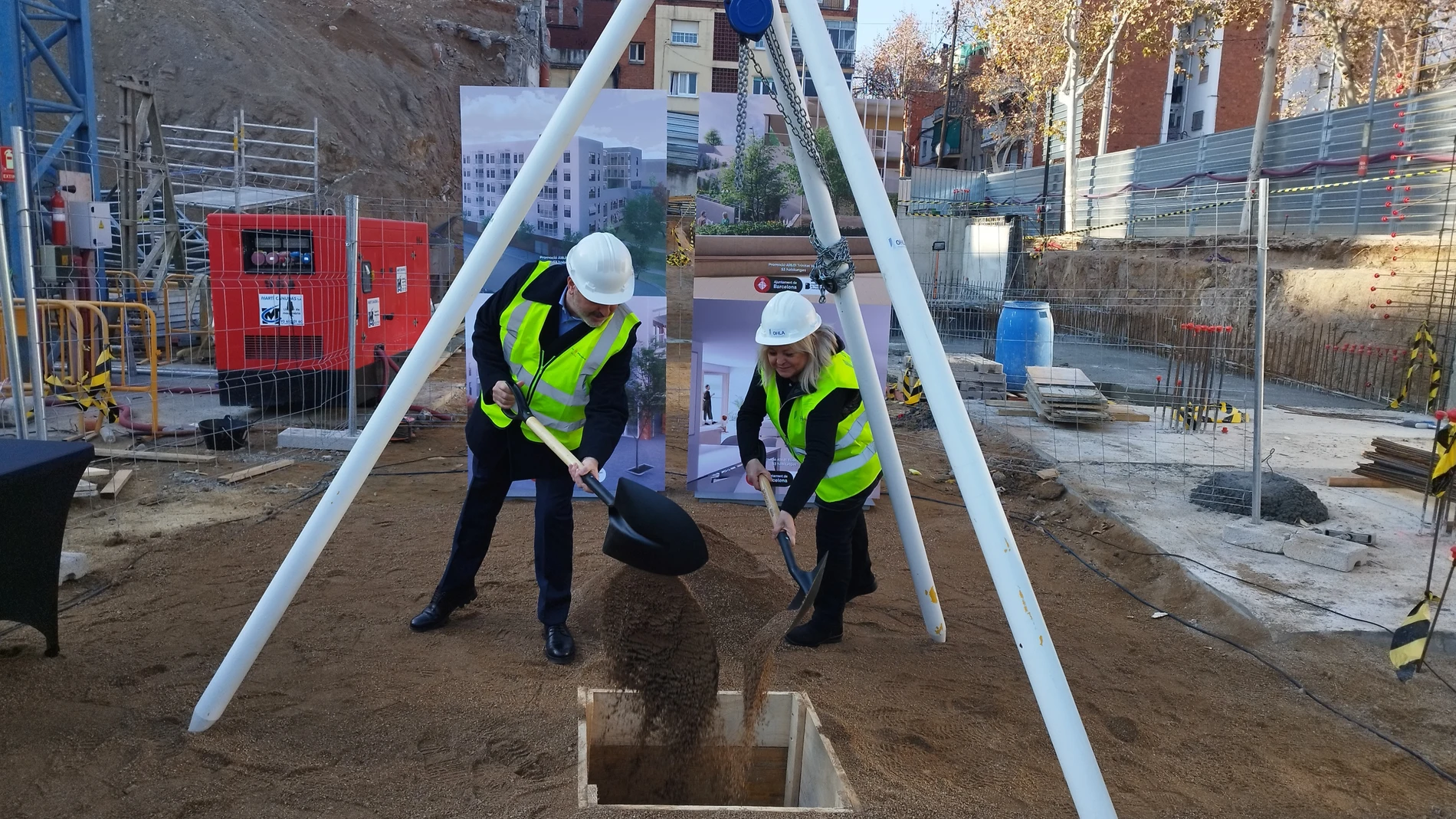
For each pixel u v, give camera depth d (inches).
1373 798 130.3
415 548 217.6
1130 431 379.9
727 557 135.7
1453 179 573.0
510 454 158.1
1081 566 229.5
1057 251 962.1
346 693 142.5
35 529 141.3
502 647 163.3
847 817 100.4
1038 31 1100.5
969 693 155.2
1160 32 1083.9
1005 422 390.6
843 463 162.1
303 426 351.6
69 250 379.6
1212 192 852.0
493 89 253.6
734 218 261.1
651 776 121.5
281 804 111.7
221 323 361.1
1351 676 167.6
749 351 266.7
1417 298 513.0
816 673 158.4
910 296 107.1
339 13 1173.1
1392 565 218.7
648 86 1675.7
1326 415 422.6
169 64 944.3
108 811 108.7
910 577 216.2
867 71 1643.7
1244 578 207.9
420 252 435.2
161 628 164.9
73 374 336.2
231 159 885.8
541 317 151.2
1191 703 156.6
